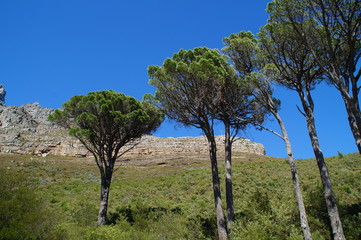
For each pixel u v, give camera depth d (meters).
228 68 15.59
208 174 37.44
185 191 27.81
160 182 35.28
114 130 19.83
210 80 14.21
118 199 25.53
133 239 11.62
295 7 11.99
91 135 18.42
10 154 72.31
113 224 16.44
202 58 13.89
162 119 21.03
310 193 13.96
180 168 52.41
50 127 102.44
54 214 10.24
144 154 78.50
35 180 35.47
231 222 12.82
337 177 24.11
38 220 9.23
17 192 9.67
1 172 10.09
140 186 32.91
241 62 15.57
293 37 13.02
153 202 23.50
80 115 18.44
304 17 12.19
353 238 10.34
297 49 13.47
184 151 80.69
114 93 21.19
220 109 15.95
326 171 11.30
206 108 15.63
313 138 12.32
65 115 20.09
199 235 12.16
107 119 19.03
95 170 51.62
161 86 15.34
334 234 10.01
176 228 12.45
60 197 25.30
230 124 16.86
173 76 14.73
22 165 50.12
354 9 10.34
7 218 8.81
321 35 12.49
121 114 19.08
